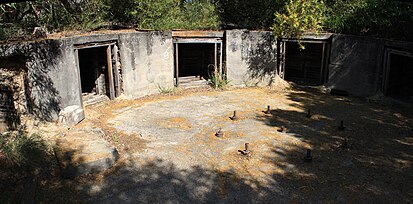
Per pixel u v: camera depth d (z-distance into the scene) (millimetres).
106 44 10391
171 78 12453
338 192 5859
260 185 6090
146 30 11719
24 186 5789
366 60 11234
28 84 7922
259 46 12992
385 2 11305
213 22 13602
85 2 12023
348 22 12070
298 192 5871
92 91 11617
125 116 9656
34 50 7898
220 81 13039
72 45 9047
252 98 11688
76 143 7121
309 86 13023
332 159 7059
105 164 6512
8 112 8125
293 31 12172
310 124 9086
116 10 12469
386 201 5586
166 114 9891
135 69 11266
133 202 5551
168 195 5758
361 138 8141
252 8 13844
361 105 10758
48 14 10844
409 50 9727
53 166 6508
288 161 6977
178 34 12219
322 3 12562
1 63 7633
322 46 13617
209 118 9578
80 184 6027
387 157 7152
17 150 6492
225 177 6344
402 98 10852
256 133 8438
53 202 5480
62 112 8539
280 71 13531
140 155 7180
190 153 7309
